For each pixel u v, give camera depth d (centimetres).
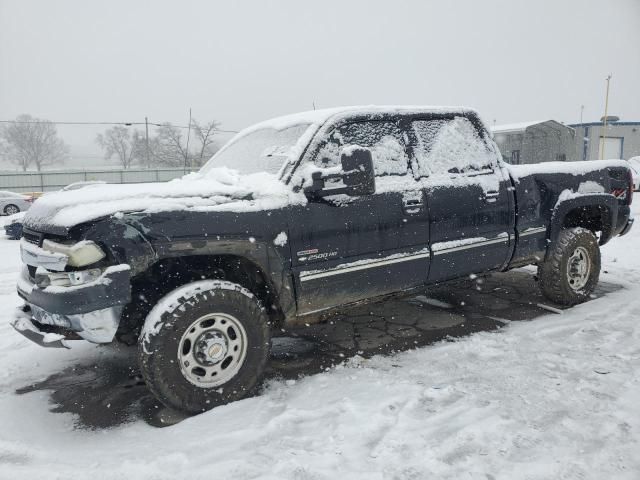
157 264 346
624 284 607
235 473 262
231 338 341
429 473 257
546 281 520
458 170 447
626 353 396
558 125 3725
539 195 495
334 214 371
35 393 373
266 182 366
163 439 297
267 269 346
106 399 361
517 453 272
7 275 834
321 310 382
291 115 448
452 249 432
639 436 283
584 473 253
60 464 277
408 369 384
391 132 417
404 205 402
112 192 329
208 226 324
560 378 358
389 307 554
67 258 299
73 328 309
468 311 529
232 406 331
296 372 391
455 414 313
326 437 293
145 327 315
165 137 6606
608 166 562
